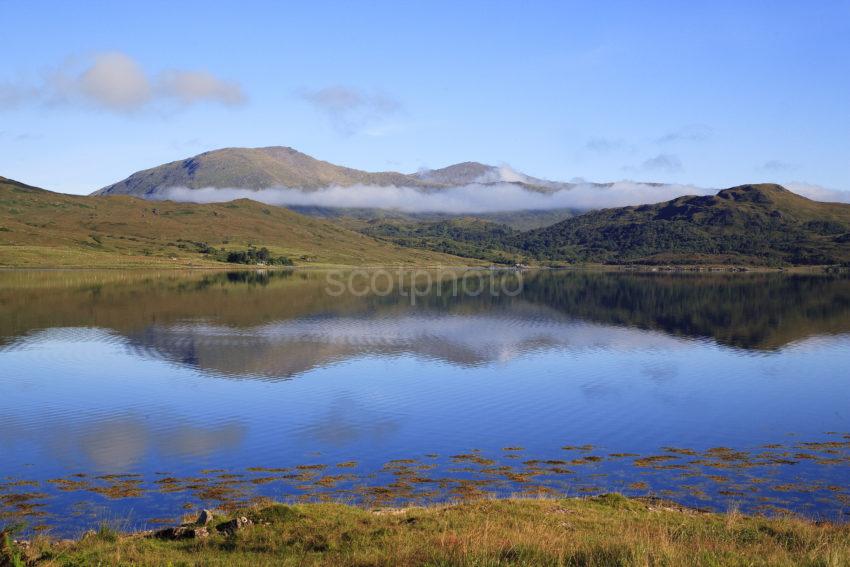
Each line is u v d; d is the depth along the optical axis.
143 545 21.61
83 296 140.00
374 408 50.94
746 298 160.75
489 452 40.56
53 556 19.64
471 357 74.44
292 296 154.62
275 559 19.78
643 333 96.38
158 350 77.06
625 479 35.91
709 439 43.84
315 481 35.06
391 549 20.20
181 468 36.91
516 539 20.66
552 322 110.31
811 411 51.16
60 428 44.66
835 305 141.00
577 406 52.09
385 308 132.62
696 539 22.28
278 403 52.16
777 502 32.47
